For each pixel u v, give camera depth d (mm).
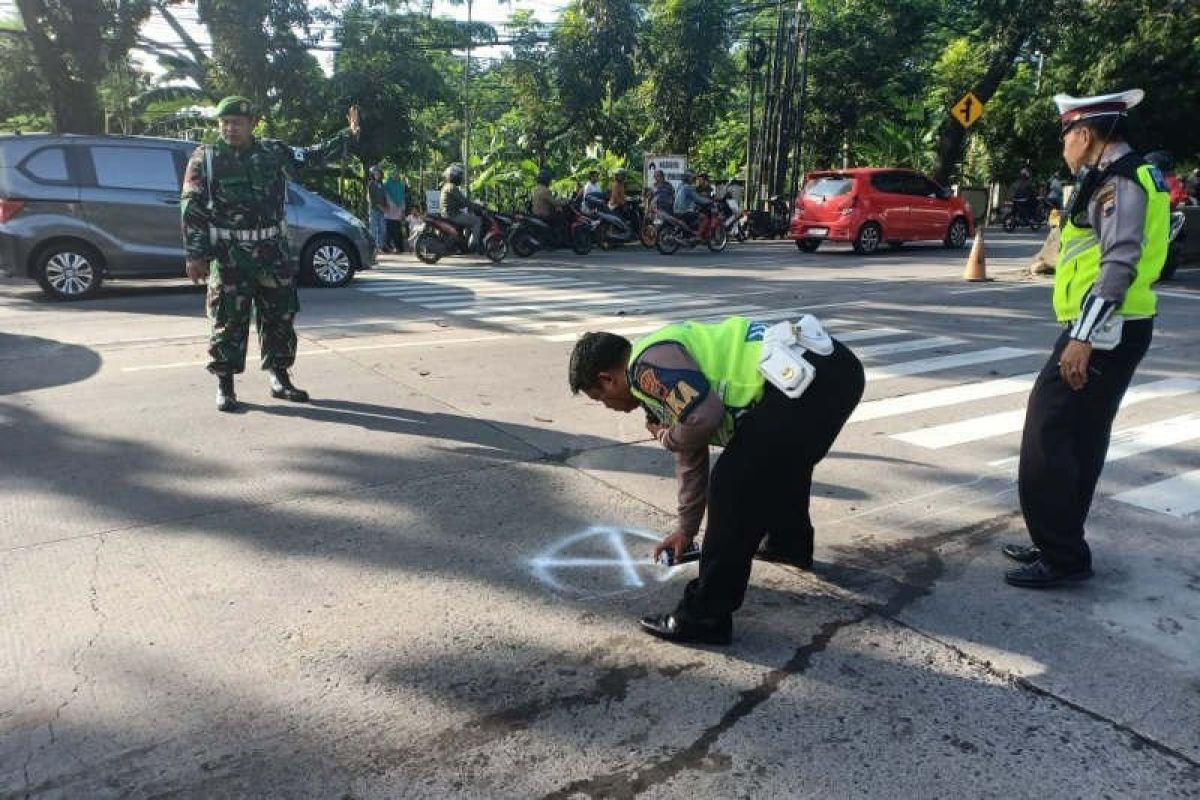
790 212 23953
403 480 4406
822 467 4691
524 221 16297
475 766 2322
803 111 24875
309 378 6414
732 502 2717
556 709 2568
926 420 5551
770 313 9477
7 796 2201
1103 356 3105
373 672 2744
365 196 22906
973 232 21344
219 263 5324
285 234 5543
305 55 20047
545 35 22438
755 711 2561
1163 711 2561
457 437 5090
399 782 2260
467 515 3982
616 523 3916
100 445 4895
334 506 4066
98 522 3869
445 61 28375
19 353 7102
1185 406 5879
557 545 3686
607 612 3139
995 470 4645
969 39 29906
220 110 5129
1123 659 2840
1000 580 3398
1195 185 20500
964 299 10656
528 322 8820
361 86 19594
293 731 2457
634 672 2760
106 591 3246
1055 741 2426
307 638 2939
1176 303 10633
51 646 2877
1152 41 24438
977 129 31172
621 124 24516
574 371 2758
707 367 2676
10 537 3705
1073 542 3281
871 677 2736
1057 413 3180
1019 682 2709
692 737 2441
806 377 2596
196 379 6301
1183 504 4133
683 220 17672
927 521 3979
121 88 22156
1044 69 29812
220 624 3021
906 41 26266
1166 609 3162
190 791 2223
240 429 5199
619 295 10828
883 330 8562
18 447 4848
